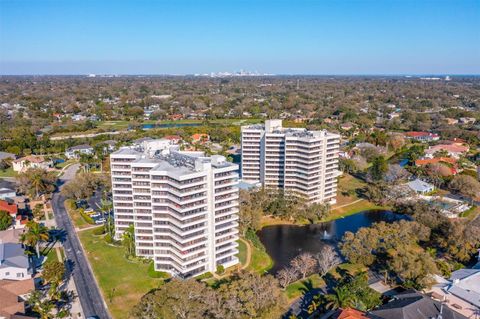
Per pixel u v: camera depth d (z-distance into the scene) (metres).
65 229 179.62
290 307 122.62
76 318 116.12
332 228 191.25
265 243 174.38
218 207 140.00
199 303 103.81
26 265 134.00
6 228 172.25
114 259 151.38
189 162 146.50
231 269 146.50
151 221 149.50
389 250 145.50
